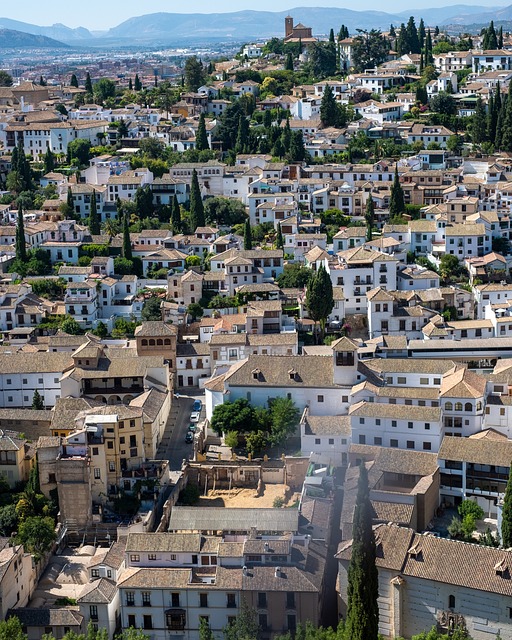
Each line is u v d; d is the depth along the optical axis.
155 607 180.12
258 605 176.50
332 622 183.50
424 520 197.25
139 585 179.38
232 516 195.38
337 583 181.75
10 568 183.50
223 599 178.00
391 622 174.00
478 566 168.75
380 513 189.50
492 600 165.62
